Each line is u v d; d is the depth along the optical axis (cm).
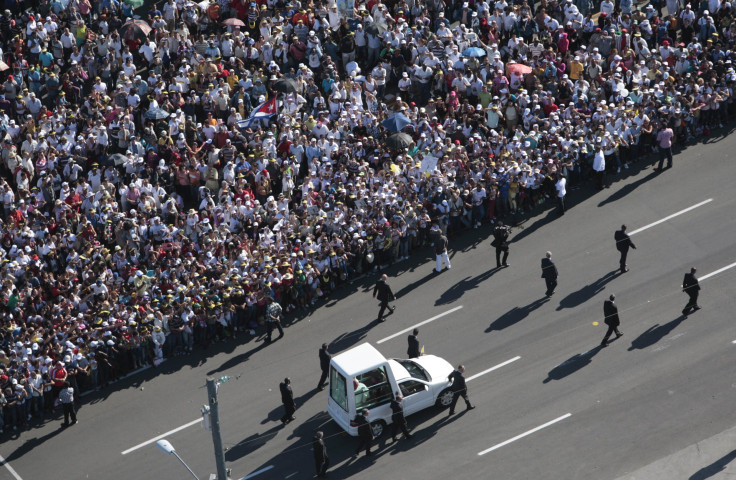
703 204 18462
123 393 16400
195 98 19888
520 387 15412
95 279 17312
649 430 14475
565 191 18950
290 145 19250
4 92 19962
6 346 16450
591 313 16575
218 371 16562
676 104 19538
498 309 16950
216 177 18688
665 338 15912
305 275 17375
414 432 14862
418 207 18300
